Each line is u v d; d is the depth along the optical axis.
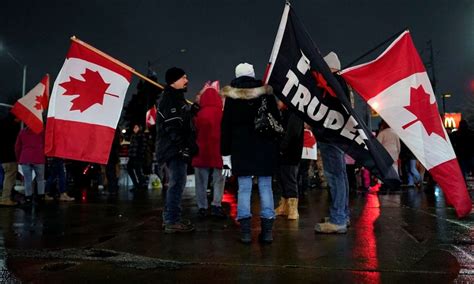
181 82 4.82
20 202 8.19
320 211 6.69
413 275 3.11
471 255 3.67
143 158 12.14
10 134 7.75
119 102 5.12
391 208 7.04
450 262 3.45
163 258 3.62
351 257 3.61
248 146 4.18
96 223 5.56
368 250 3.86
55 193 9.05
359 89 4.64
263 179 4.25
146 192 11.28
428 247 3.98
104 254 3.79
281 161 5.48
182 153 4.72
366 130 4.22
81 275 3.16
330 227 4.65
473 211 6.66
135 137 12.17
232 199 8.93
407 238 4.40
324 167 4.73
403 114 4.57
